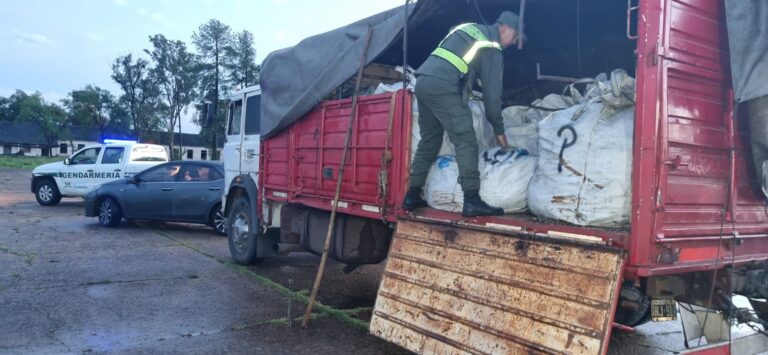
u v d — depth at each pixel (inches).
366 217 219.9
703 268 137.1
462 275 156.8
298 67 254.5
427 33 233.3
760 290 153.9
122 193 450.3
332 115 232.1
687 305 160.2
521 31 163.5
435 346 155.6
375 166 203.2
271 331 209.0
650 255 124.6
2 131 2878.9
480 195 162.7
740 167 147.3
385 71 262.8
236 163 332.2
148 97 1994.3
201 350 186.9
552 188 143.6
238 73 1865.2
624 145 131.7
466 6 204.4
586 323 123.7
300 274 307.7
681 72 131.8
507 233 148.5
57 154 2871.6
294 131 262.8
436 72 167.2
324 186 237.3
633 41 213.9
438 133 178.1
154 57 1963.6
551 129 147.6
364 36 216.4
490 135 188.7
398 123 191.5
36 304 233.3
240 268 315.3
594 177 134.3
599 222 134.2
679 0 131.7
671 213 129.3
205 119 358.0
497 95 166.4
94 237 410.3
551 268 135.6
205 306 238.4
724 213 142.9
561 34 230.5
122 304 237.5
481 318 146.7
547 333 130.5
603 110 138.5
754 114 134.9
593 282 126.0
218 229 432.5
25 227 451.5
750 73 127.8
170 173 450.0
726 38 143.6
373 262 237.6
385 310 175.9
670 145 129.2
